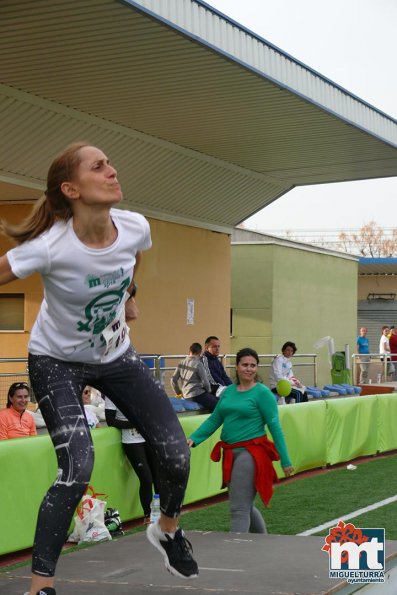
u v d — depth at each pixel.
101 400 12.58
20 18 11.24
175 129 17.23
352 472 13.28
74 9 10.98
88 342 3.55
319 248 29.64
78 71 13.34
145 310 20.27
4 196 17.06
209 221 22.48
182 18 11.95
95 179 3.30
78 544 8.15
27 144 15.34
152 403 3.73
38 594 3.41
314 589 3.96
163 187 19.88
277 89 14.85
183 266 21.59
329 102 16.36
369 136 18.31
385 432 15.73
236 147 19.05
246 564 4.52
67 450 3.50
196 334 22.06
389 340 26.91
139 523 9.44
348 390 21.69
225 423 7.20
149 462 9.40
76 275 3.38
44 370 3.58
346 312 30.41
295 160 20.52
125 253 3.46
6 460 7.71
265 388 7.15
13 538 7.76
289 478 12.61
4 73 13.27
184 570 3.85
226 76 14.02
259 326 26.06
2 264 3.34
